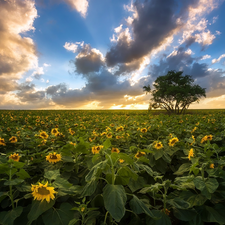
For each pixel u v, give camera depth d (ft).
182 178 8.35
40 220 6.17
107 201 5.13
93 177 6.65
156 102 158.71
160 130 20.68
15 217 5.66
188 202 7.18
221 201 7.39
